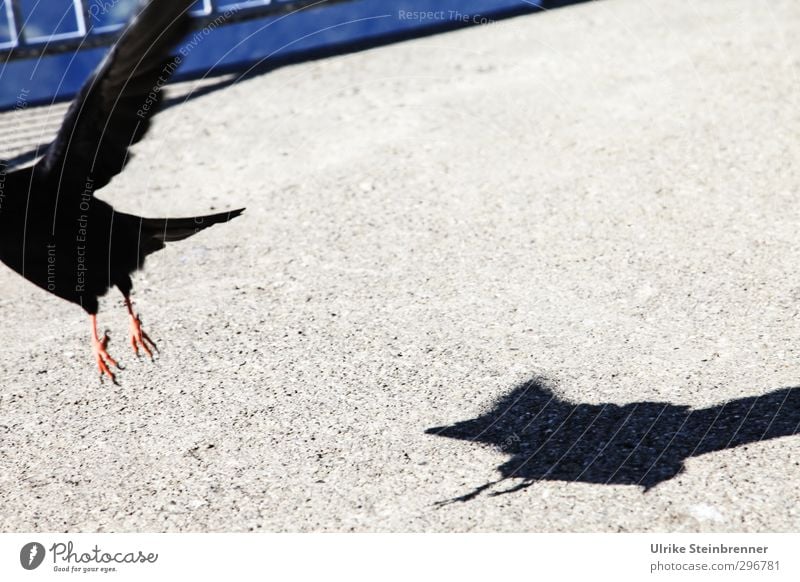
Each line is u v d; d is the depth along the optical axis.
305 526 3.76
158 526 3.82
